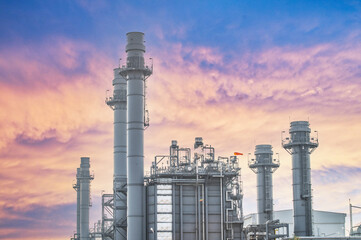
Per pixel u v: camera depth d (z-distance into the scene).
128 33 152.38
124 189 164.25
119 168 171.62
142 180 146.12
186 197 147.50
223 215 146.75
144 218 146.12
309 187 180.50
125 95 174.75
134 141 146.50
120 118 174.50
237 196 151.62
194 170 149.62
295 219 180.25
